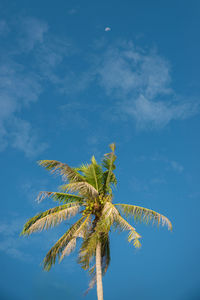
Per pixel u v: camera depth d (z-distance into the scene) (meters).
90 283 20.00
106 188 21.83
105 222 19.22
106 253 21.34
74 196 21.69
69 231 20.98
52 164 21.11
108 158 22.48
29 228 20.47
